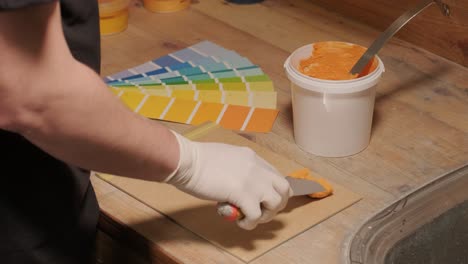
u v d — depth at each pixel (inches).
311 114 44.6
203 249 38.8
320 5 63.8
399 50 57.1
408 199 41.3
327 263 37.7
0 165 36.2
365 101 44.2
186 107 51.0
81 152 29.9
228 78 54.3
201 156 35.3
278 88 53.1
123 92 52.8
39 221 38.1
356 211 41.3
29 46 26.4
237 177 35.8
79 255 40.4
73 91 27.8
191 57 57.5
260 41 59.4
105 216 41.9
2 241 37.9
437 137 47.6
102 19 60.0
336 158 45.9
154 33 61.2
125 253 42.0
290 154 46.3
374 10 59.6
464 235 42.1
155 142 31.8
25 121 27.9
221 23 62.3
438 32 55.6
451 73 54.2
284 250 38.6
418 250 40.4
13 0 25.1
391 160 45.5
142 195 42.7
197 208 41.6
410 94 51.9
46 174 37.5
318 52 47.3
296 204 41.7
